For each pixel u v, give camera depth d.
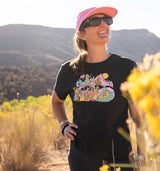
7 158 4.09
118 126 1.68
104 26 1.89
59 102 2.19
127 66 1.75
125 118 1.71
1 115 5.99
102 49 1.89
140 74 0.34
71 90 1.96
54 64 56.44
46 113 6.91
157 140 0.42
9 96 42.06
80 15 1.95
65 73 1.98
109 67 1.78
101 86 1.76
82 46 2.03
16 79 46.75
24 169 4.04
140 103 0.32
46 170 4.09
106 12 1.93
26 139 4.35
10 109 8.80
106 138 1.67
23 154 4.15
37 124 5.14
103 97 1.73
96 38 1.87
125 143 1.67
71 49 104.88
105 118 1.69
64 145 5.66
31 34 108.94
